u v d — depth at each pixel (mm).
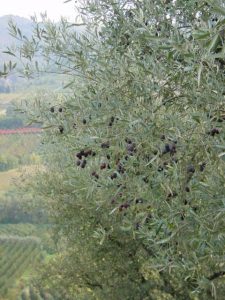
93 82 4008
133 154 3568
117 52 3984
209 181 3223
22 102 4395
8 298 39125
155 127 3432
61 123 4078
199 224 3529
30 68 4062
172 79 3463
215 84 3145
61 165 10141
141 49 3855
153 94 3576
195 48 3004
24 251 51562
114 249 10945
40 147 11000
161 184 3490
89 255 11656
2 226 59406
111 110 3650
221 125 3217
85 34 4023
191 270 4277
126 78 3721
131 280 11406
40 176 11828
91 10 4090
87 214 10703
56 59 3961
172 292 10688
